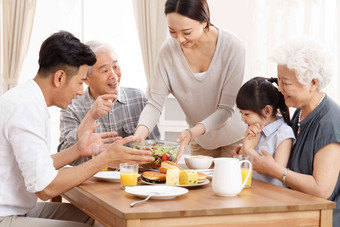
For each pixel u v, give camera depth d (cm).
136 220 132
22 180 168
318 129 181
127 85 487
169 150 198
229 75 238
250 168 168
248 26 437
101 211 154
